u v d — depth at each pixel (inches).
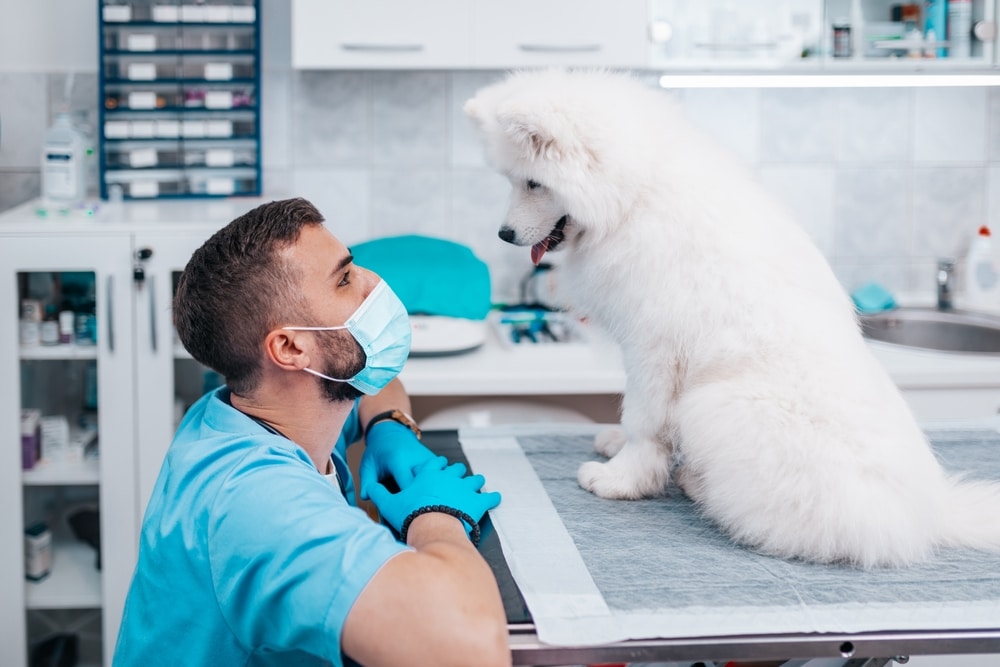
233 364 45.3
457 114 109.8
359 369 46.4
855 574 45.8
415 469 55.0
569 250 58.8
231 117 105.2
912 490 47.0
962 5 97.4
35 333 90.0
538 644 39.8
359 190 110.4
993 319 105.6
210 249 45.0
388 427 60.6
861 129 111.7
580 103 53.2
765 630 40.3
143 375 89.8
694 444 50.0
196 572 42.2
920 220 113.8
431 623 37.2
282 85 108.0
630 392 55.2
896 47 97.7
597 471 56.1
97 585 95.1
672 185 52.5
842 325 51.4
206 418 47.1
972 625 40.8
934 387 91.6
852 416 47.6
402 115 109.4
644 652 39.8
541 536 49.7
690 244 51.6
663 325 51.9
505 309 109.8
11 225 86.5
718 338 50.5
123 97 103.7
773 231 53.2
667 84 97.5
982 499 51.5
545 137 52.1
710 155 55.4
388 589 37.6
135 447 90.8
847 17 97.9
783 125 111.2
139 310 88.7
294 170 109.6
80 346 91.0
